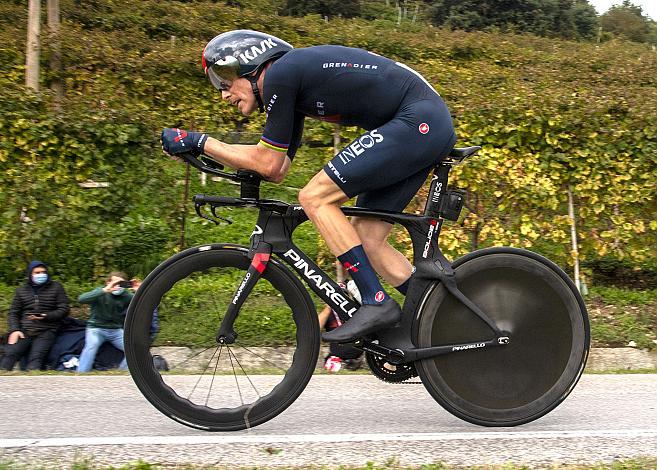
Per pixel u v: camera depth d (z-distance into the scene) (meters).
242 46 3.27
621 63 16.23
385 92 3.24
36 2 8.45
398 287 3.51
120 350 5.84
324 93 3.23
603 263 8.62
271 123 3.23
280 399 3.36
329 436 3.28
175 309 5.36
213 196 3.31
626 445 3.23
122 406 3.85
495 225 7.31
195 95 10.59
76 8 18.06
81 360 5.74
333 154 7.38
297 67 3.20
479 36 19.14
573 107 7.31
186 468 2.81
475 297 3.40
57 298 6.18
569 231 7.54
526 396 3.42
